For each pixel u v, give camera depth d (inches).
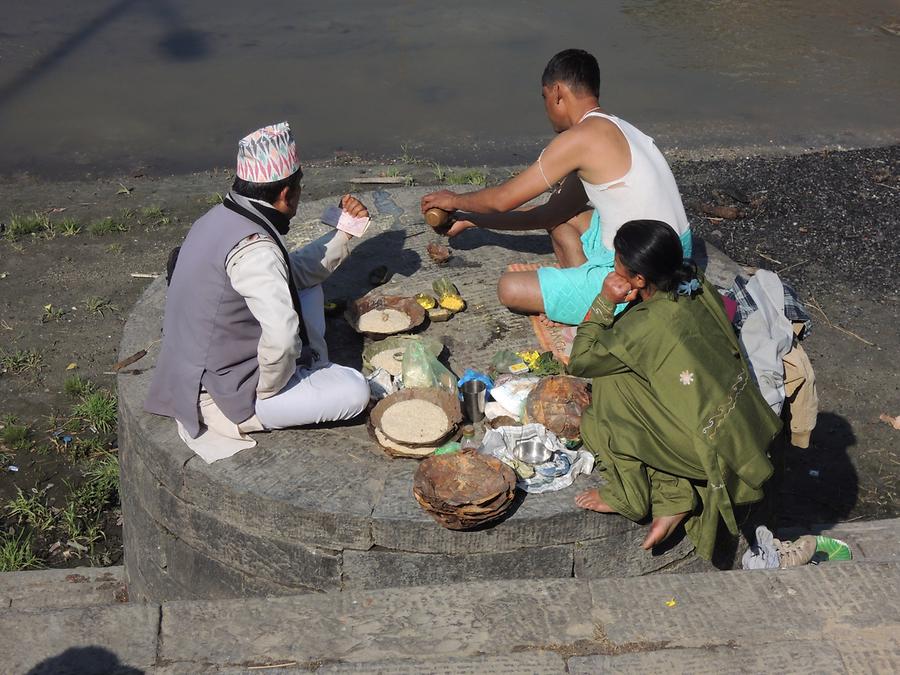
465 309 202.1
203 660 124.6
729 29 587.2
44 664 124.0
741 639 124.9
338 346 189.2
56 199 371.9
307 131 434.6
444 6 612.1
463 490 144.4
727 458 143.6
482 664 121.7
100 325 295.4
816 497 234.4
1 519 227.9
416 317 191.8
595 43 554.3
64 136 426.3
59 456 245.9
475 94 478.6
